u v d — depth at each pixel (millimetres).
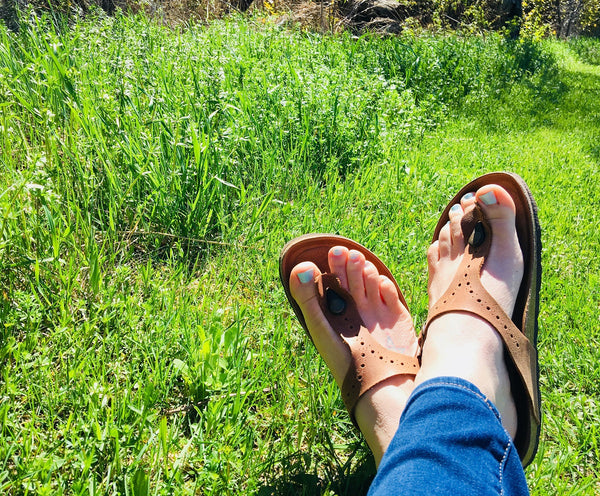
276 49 1407
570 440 459
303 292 461
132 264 615
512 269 467
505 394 396
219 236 680
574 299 636
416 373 419
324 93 997
